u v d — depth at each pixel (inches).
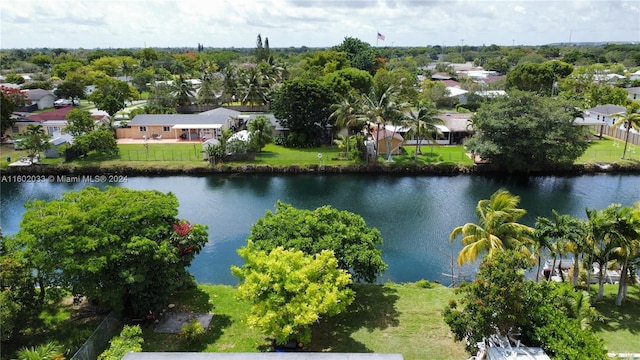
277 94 3287.4
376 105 2819.9
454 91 4825.3
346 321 1107.9
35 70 7396.7
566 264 1467.8
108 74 6210.6
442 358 968.3
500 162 2672.2
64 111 3846.0
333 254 1027.9
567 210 2101.4
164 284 1079.6
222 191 2433.6
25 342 1000.2
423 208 2145.7
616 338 1032.2
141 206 1104.2
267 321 871.1
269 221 1192.2
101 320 1092.5
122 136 3503.9
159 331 1064.2
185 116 3599.9
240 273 983.6
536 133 2536.9
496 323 887.1
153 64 7475.4
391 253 1662.2
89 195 1139.3
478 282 893.8
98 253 991.6
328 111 3218.5
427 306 1179.9
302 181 2613.2
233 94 4645.7
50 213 1047.6
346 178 2664.9
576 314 965.8
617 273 1375.5
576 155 2596.0
